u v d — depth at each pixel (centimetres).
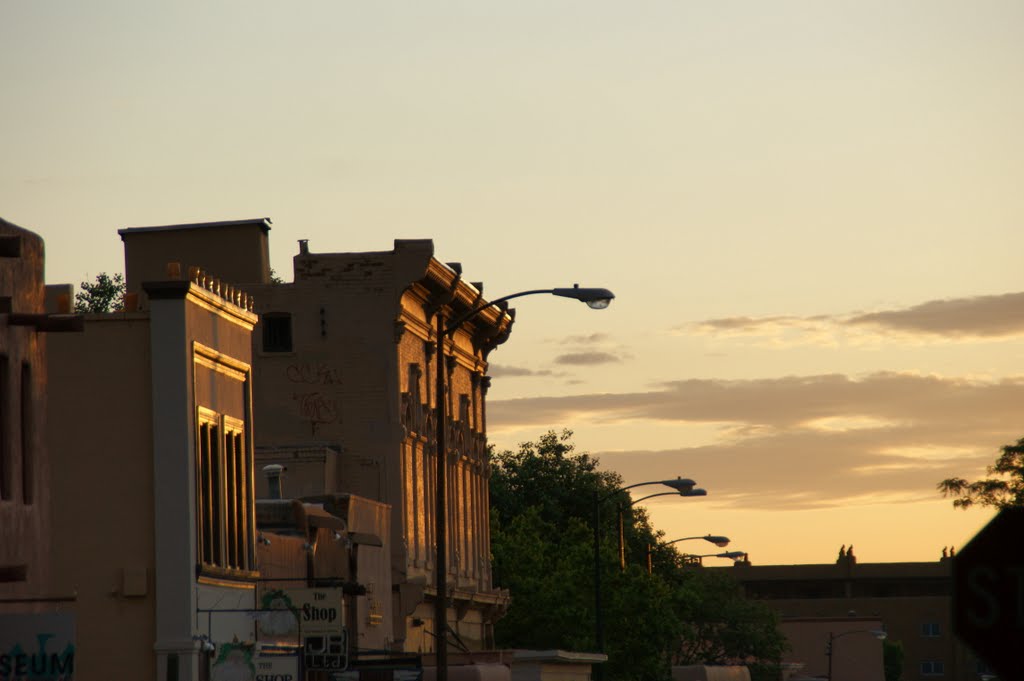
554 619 11350
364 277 9081
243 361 6081
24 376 4166
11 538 3975
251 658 5550
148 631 5381
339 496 7306
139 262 9275
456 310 10075
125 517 5434
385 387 9000
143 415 5466
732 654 18800
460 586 10062
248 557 6025
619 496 15812
